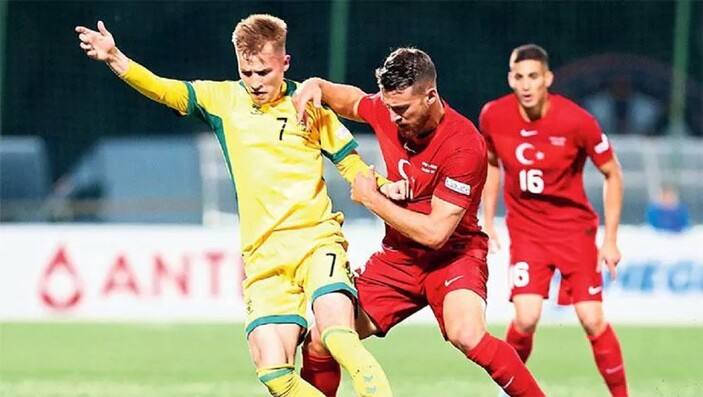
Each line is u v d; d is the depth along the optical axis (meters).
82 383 33.19
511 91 58.69
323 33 56.31
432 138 22.66
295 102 22.20
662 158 54.84
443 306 23.00
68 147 58.31
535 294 29.78
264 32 21.92
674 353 40.44
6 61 58.16
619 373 29.50
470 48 58.28
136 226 51.12
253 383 33.28
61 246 48.50
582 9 59.25
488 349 22.34
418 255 23.36
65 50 58.72
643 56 60.03
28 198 57.16
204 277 48.34
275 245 22.27
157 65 59.81
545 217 29.91
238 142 22.55
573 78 60.19
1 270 48.41
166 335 44.22
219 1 59.59
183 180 57.72
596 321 29.50
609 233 29.64
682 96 53.78
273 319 21.95
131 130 58.62
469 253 23.44
